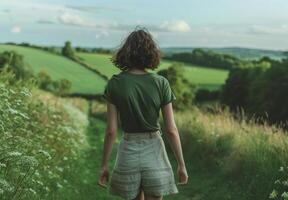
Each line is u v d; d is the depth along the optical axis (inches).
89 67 4694.9
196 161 553.9
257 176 396.5
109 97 200.5
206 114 753.0
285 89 3038.9
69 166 451.5
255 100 3302.2
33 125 379.9
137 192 201.2
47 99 563.5
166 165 202.1
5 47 4771.2
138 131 200.5
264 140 467.5
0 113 299.3
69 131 460.8
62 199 353.1
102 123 1413.6
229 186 432.8
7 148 265.9
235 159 460.1
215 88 4630.9
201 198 424.8
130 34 205.6
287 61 3262.8
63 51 4864.7
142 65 202.7
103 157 202.1
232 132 560.1
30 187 298.4
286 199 306.8
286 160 389.4
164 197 430.9
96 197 407.8
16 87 394.9
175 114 869.2
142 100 198.4
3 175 256.2
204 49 5797.2
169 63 5442.9
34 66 4421.8
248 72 3639.3
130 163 199.3
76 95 3774.6
